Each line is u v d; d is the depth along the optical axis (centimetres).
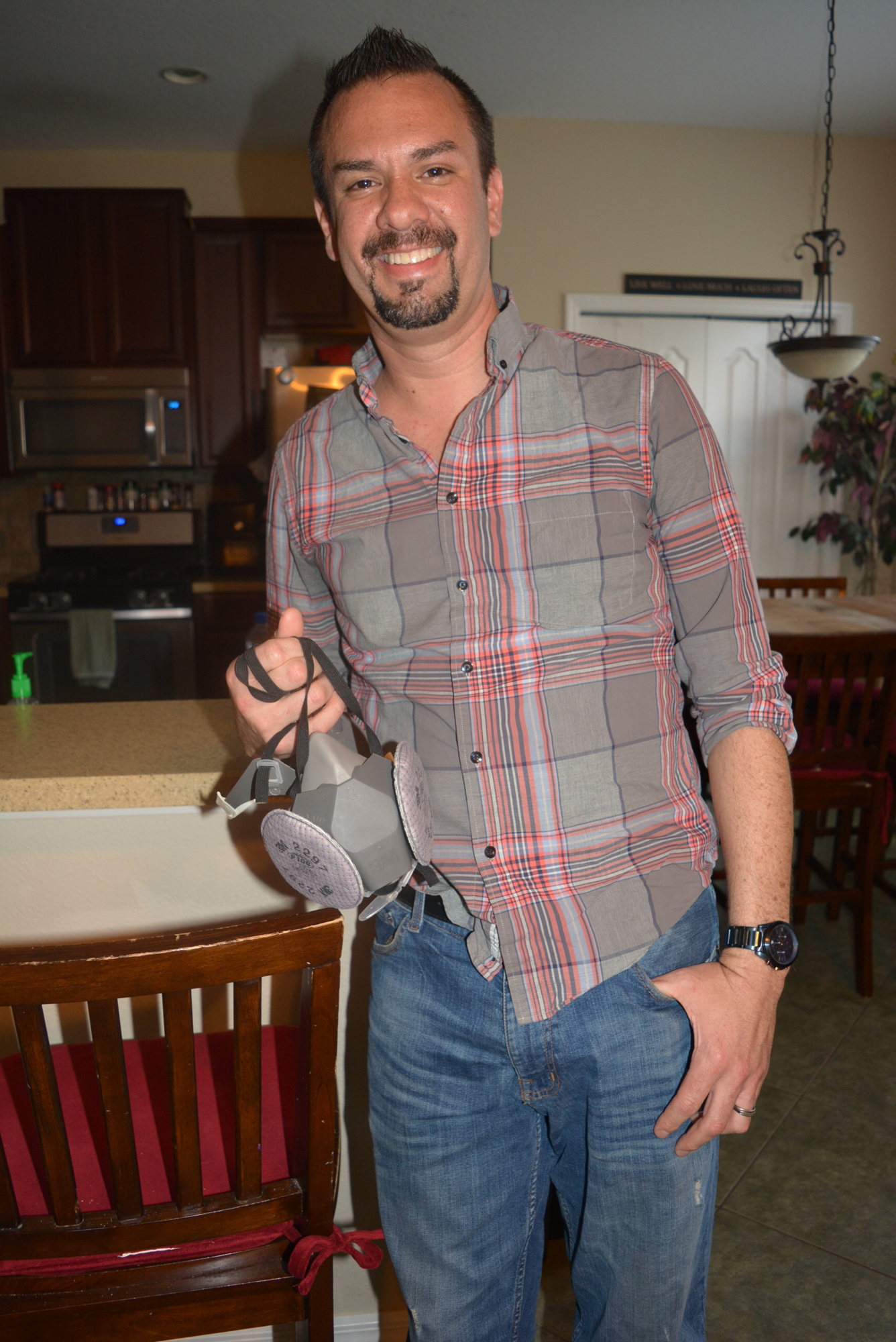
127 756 129
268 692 81
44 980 78
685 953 88
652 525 91
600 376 90
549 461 88
